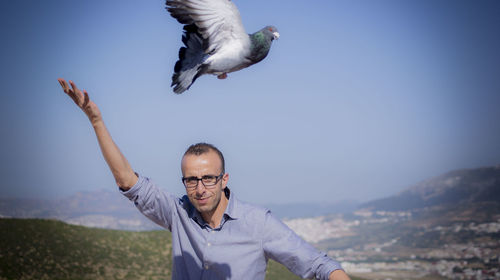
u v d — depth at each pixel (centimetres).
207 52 243
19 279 2886
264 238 320
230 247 322
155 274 3488
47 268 3161
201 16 241
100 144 317
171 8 244
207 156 315
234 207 329
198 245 327
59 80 286
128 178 334
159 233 4597
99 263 3497
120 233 4350
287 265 319
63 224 4147
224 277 320
